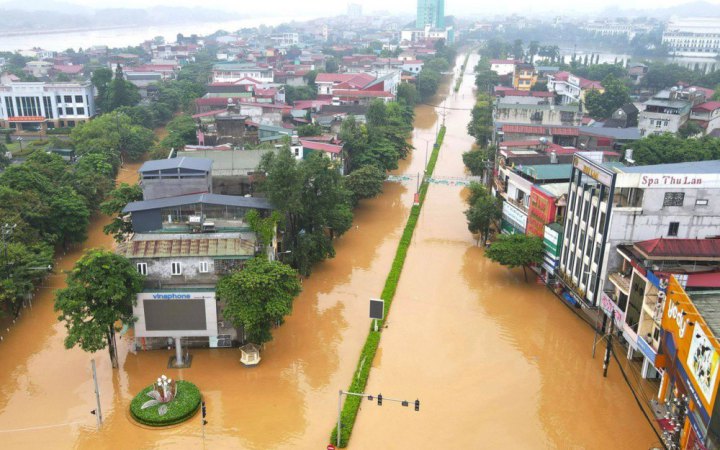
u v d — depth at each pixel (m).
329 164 71.56
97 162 93.69
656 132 119.38
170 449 40.62
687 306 39.03
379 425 43.50
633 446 41.56
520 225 71.81
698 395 35.47
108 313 45.97
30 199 68.56
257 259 50.12
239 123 101.56
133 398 45.28
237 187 71.56
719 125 135.50
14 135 132.38
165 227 57.09
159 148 103.31
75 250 75.44
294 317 59.38
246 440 41.66
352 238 81.81
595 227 54.81
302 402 45.94
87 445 40.88
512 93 147.75
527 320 59.12
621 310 51.00
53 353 52.28
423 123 163.38
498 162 86.25
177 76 194.50
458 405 45.94
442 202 98.50
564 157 80.00
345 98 144.75
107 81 154.62
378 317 53.38
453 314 60.31
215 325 49.94
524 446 41.56
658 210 52.53
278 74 187.12
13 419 43.34
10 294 54.34
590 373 50.25
